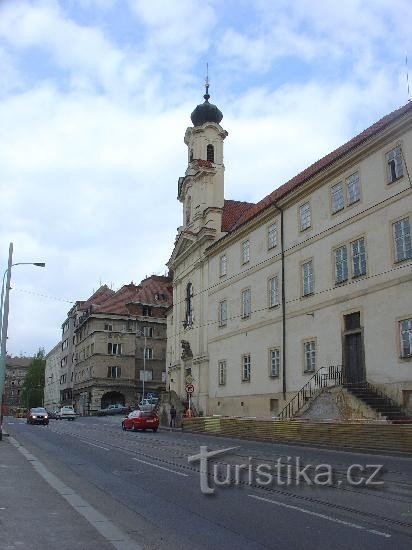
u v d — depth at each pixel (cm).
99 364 8006
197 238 4875
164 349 8462
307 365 3212
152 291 8756
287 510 950
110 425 4762
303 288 3312
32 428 4122
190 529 816
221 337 4369
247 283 4019
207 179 4988
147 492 1140
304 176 3925
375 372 2634
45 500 1028
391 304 2584
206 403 4528
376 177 2767
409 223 2523
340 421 2327
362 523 852
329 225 3109
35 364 13038
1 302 3488
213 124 5188
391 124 2636
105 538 746
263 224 3850
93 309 8312
